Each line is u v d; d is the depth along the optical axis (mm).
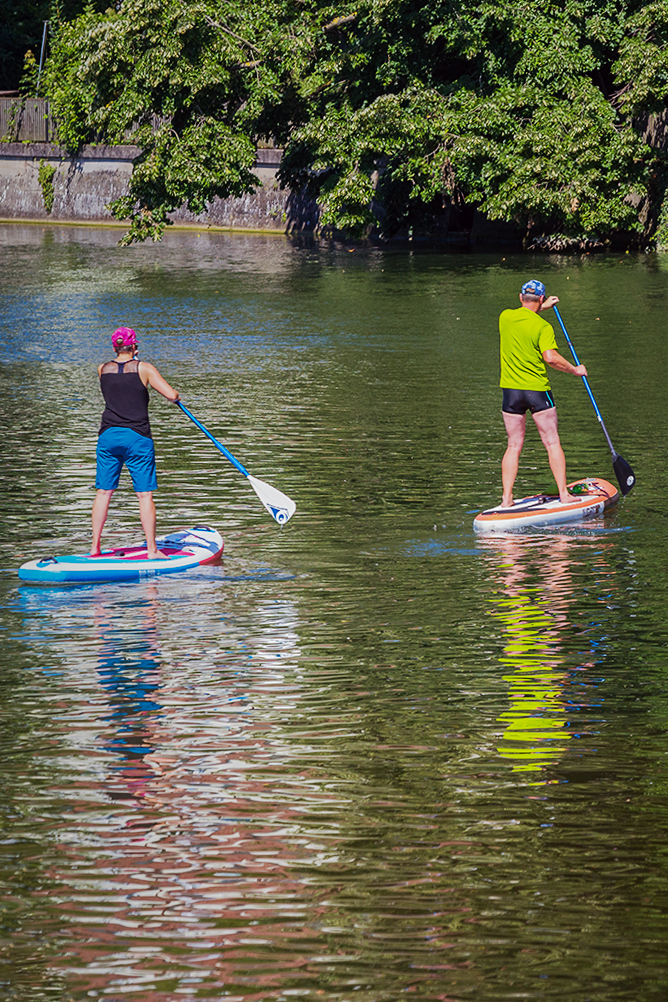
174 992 10336
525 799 13727
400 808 13516
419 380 44688
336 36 102562
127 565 22812
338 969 10617
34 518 26672
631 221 99125
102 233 126312
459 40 97812
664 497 28203
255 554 24125
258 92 96312
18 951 10922
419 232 117125
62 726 15953
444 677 17625
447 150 96562
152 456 23141
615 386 42688
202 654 18688
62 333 58250
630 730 15695
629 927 11172
